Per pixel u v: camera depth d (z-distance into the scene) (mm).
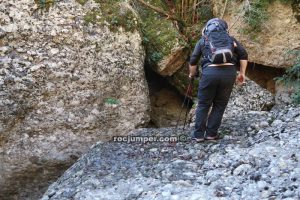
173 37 7184
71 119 6355
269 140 5328
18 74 6195
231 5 7309
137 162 5285
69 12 6480
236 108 6781
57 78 6312
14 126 6188
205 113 5465
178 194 4297
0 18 6219
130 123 6594
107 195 4543
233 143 5453
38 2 6383
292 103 6770
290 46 6961
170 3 7992
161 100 7613
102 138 6477
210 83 5207
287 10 6910
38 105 6254
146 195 4391
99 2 6680
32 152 6254
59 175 6395
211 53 5133
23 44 6258
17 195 6320
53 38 6355
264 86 7480
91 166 5363
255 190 4195
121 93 6574
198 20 7906
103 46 6531
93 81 6445
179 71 7367
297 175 4297
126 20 6719
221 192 4242
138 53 6734
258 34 7078
